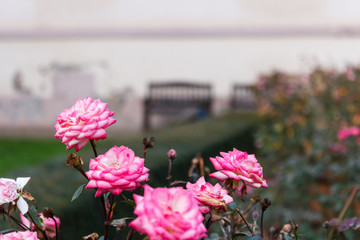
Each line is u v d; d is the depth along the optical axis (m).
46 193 1.72
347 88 5.25
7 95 11.27
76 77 11.27
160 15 11.28
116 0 11.24
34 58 11.24
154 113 10.43
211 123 5.70
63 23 11.30
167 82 11.18
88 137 0.82
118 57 11.20
